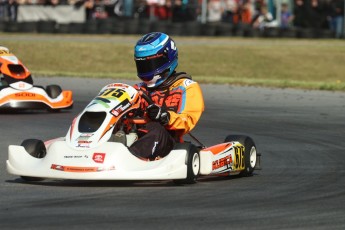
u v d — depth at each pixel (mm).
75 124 20562
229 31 95188
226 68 72812
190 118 21766
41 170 19859
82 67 72250
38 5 98562
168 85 22281
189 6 101438
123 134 20391
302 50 80500
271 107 42531
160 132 21000
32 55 74250
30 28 94500
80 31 95312
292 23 101375
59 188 19922
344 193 19922
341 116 39000
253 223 15945
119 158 19609
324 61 76625
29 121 36250
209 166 20906
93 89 51062
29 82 38750
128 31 95125
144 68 22062
